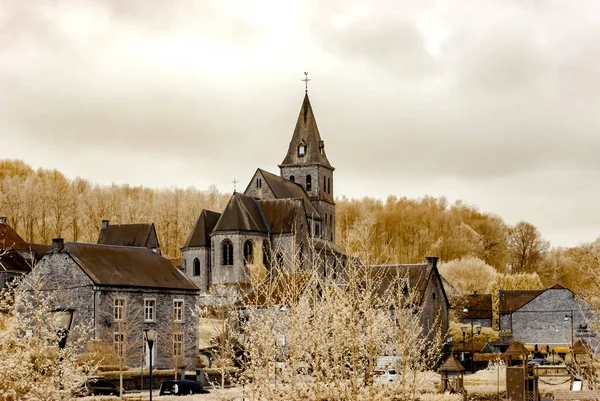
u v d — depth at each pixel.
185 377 79.81
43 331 47.62
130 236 153.38
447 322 112.94
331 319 40.88
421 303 102.31
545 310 129.75
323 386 37.72
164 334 89.25
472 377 79.19
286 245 149.50
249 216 149.12
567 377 71.25
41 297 71.81
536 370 64.25
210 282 148.88
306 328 39.62
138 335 86.50
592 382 48.34
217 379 78.25
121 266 88.50
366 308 37.16
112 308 84.56
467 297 137.75
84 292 83.69
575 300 124.75
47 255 85.69
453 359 60.84
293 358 37.00
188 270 151.12
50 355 45.09
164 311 89.62
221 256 146.75
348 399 36.16
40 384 39.72
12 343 41.72
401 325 39.91
